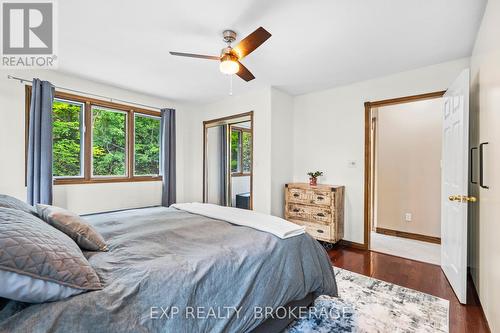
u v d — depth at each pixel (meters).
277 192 3.83
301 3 1.81
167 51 2.58
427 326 1.74
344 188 3.60
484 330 1.70
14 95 2.84
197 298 1.10
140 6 1.85
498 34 1.49
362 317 1.84
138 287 0.99
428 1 1.77
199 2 1.81
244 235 1.65
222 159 4.68
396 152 4.05
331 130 3.76
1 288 0.76
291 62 2.83
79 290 0.89
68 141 3.37
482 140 1.93
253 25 2.10
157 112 4.33
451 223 2.35
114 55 2.67
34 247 0.85
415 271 2.67
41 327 0.75
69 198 3.30
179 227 1.83
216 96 4.23
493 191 1.63
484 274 1.86
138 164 4.14
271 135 3.72
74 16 1.98
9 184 2.80
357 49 2.51
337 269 2.72
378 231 4.23
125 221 2.04
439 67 2.85
